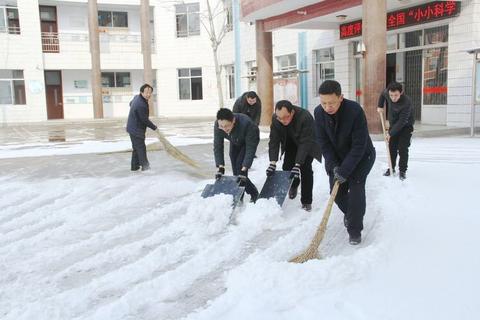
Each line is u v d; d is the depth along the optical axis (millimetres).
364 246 4156
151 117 28656
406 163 6699
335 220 4949
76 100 29578
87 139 15227
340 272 3496
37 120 27469
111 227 5172
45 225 5316
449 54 12992
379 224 4633
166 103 30062
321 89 3797
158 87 30109
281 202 5180
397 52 15133
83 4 28844
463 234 4262
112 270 3932
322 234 3898
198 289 3467
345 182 4340
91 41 26984
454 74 12875
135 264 3986
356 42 16984
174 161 9375
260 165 8531
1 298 3436
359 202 4117
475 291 3172
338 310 3008
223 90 28734
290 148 5551
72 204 6215
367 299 3123
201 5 28750
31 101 27359
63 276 3822
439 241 4105
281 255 4066
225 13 27141
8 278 3799
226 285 3512
